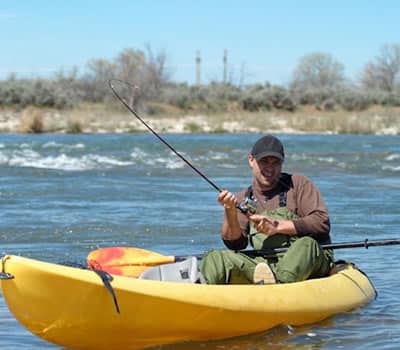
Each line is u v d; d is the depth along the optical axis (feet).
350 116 326.03
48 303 38.37
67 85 426.92
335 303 48.55
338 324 46.98
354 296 50.62
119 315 39.60
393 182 124.26
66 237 74.74
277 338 44.39
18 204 94.07
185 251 69.51
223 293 43.21
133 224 81.25
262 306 44.32
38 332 39.83
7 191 105.19
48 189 108.06
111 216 85.97
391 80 585.22
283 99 433.48
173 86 453.58
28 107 363.56
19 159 156.04
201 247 71.20
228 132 304.09
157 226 80.33
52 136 252.21
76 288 38.32
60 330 39.47
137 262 48.57
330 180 127.13
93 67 426.10
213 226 80.84
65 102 390.01
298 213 49.29
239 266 47.14
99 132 292.20
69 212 88.43
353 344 43.78
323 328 46.11
